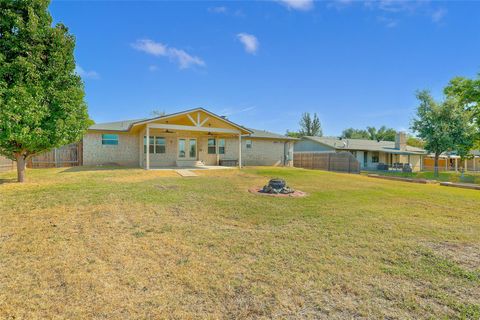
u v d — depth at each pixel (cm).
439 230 469
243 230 452
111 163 1764
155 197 682
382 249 376
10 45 776
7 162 1280
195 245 380
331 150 2841
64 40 869
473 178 1992
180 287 268
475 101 1792
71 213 519
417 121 2322
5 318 215
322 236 427
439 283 285
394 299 253
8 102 717
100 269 302
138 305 237
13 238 389
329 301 248
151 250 358
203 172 1355
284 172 1439
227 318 221
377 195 823
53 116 827
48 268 301
